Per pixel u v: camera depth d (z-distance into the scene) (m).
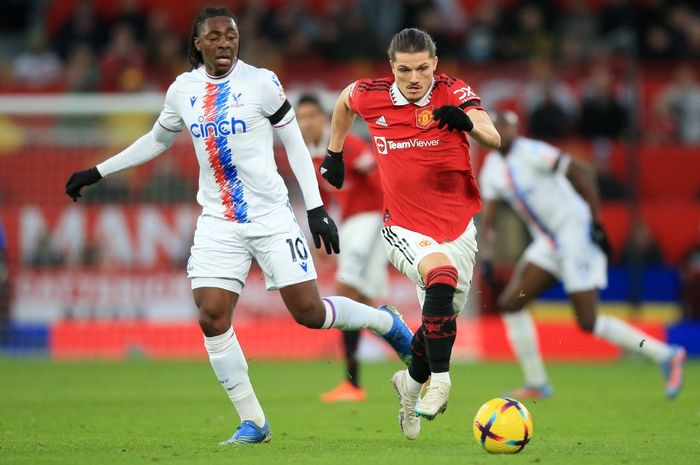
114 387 43.03
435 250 24.44
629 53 62.81
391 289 58.69
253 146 24.33
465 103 24.48
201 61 25.27
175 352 60.34
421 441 26.11
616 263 62.50
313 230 24.86
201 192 24.98
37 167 64.00
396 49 24.31
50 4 85.62
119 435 27.64
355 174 38.72
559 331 59.59
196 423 30.67
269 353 60.12
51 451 24.09
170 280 61.03
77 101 62.88
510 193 40.31
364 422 30.95
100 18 77.44
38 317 61.59
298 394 40.38
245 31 74.12
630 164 61.91
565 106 69.25
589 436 27.27
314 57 72.75
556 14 75.06
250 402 25.08
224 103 24.25
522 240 59.09
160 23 75.00
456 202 25.20
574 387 43.19
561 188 39.78
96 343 60.78
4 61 83.06
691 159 66.44
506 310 40.00
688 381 45.84
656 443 25.59
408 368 24.97
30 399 38.19
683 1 77.94
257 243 24.53
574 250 39.75
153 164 62.38
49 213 62.72
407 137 24.94
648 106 71.00
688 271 59.00
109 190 62.56
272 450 23.86
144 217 61.59
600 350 58.97
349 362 38.00
